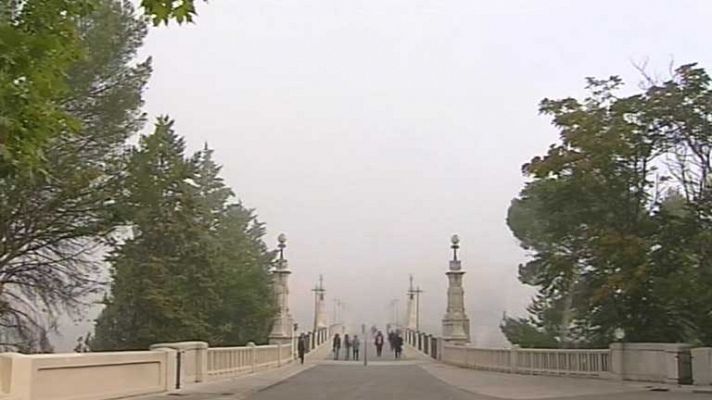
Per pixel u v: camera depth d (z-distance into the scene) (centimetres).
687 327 3281
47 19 1198
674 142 3241
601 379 3359
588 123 3341
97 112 3419
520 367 4162
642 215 3338
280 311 5944
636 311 3322
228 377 3519
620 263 3181
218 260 4619
